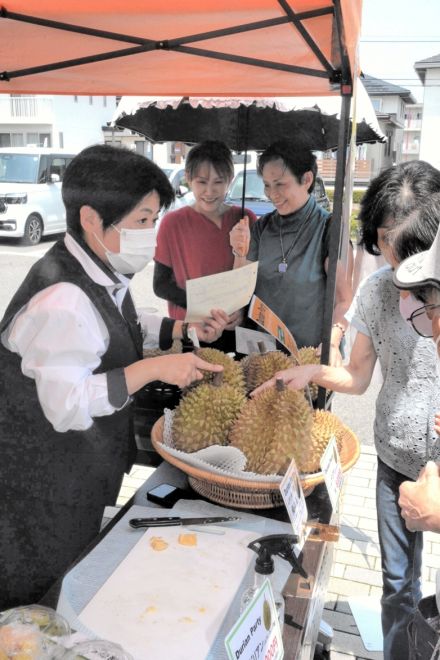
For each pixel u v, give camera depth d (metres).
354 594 2.37
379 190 1.47
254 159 2.88
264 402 1.27
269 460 1.23
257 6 1.30
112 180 1.13
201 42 1.59
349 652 2.07
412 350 1.59
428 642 1.16
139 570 1.05
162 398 1.65
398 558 1.70
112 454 1.35
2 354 1.20
